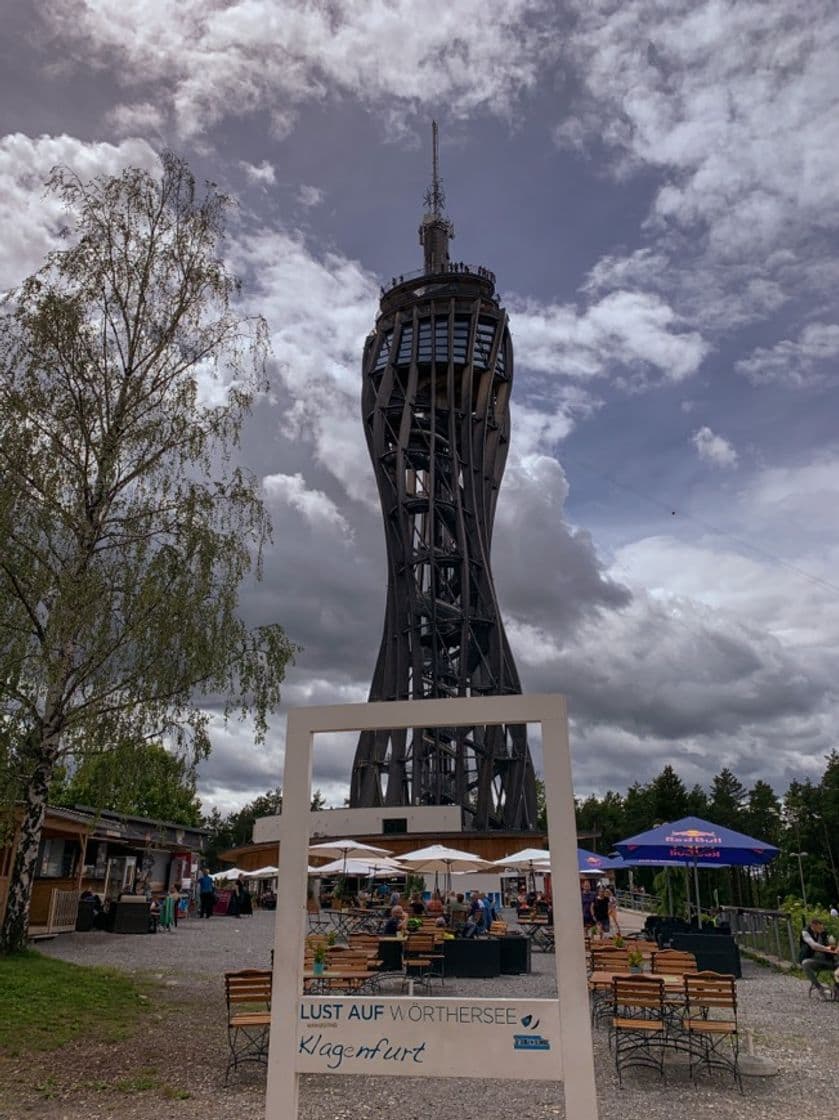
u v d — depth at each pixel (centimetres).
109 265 1719
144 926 2572
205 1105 795
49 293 1631
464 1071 645
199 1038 1070
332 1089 880
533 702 693
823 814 8794
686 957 1203
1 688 1439
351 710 728
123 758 1466
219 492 1689
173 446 1664
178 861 4812
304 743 736
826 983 1555
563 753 679
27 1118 753
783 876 8912
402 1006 668
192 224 1828
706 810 9619
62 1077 881
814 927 1659
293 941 697
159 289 1780
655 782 9150
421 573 6556
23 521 1484
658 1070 974
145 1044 1030
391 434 6925
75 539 1552
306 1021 679
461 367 7062
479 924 2188
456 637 6438
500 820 5975
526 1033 644
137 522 1586
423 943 1634
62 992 1255
